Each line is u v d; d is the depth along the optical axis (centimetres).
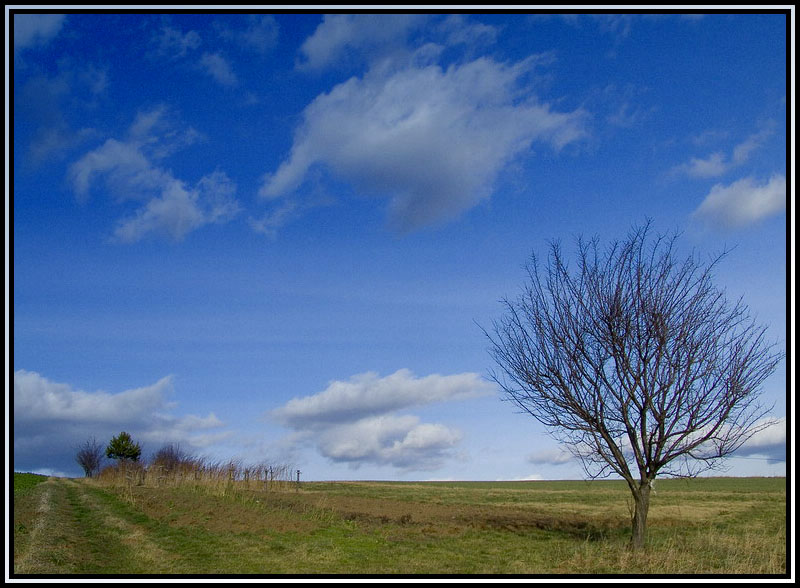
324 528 2327
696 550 1731
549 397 1736
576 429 1708
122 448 7981
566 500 4594
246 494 3766
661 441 1609
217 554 1725
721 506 3797
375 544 1962
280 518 2609
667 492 5366
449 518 2938
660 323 1620
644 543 1656
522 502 4400
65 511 2945
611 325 1661
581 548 1747
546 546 1917
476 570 1512
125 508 3078
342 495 4656
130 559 1647
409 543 2003
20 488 4416
